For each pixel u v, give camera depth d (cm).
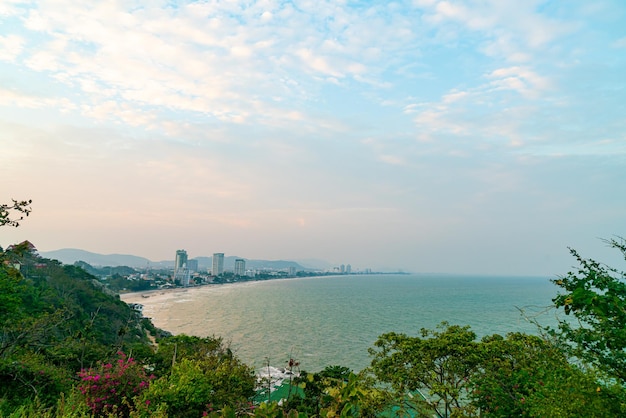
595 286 598
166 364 2984
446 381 1554
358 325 9156
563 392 658
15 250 1234
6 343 1975
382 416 1468
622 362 596
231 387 1853
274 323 9756
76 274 9338
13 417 1047
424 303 14400
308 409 1839
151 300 16712
